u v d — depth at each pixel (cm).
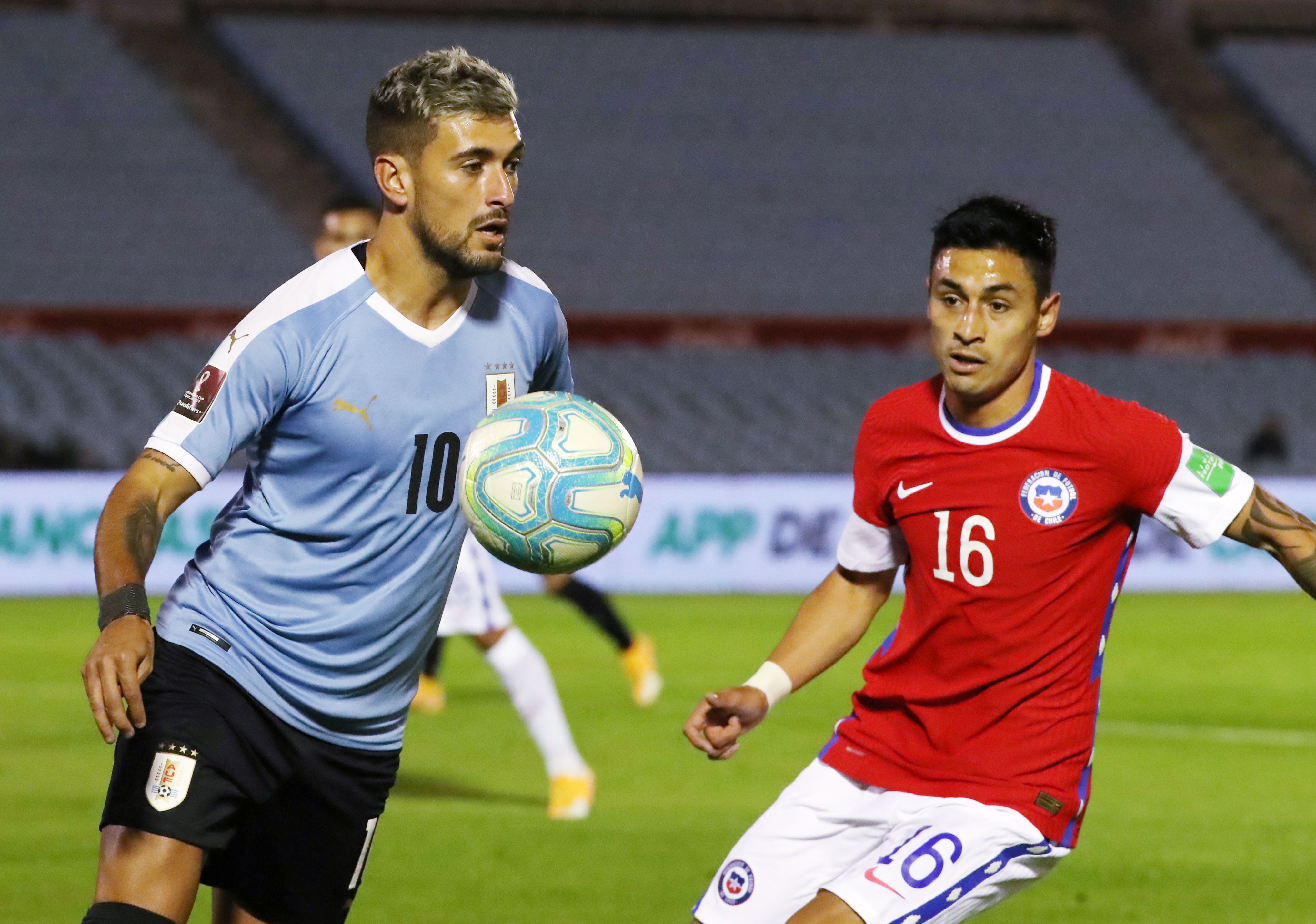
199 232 9144
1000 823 1355
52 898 2166
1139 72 11300
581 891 2250
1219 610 6222
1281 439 7600
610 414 1385
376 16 10719
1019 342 1345
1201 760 3366
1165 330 8612
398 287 1320
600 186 9919
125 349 7988
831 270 9569
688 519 6738
